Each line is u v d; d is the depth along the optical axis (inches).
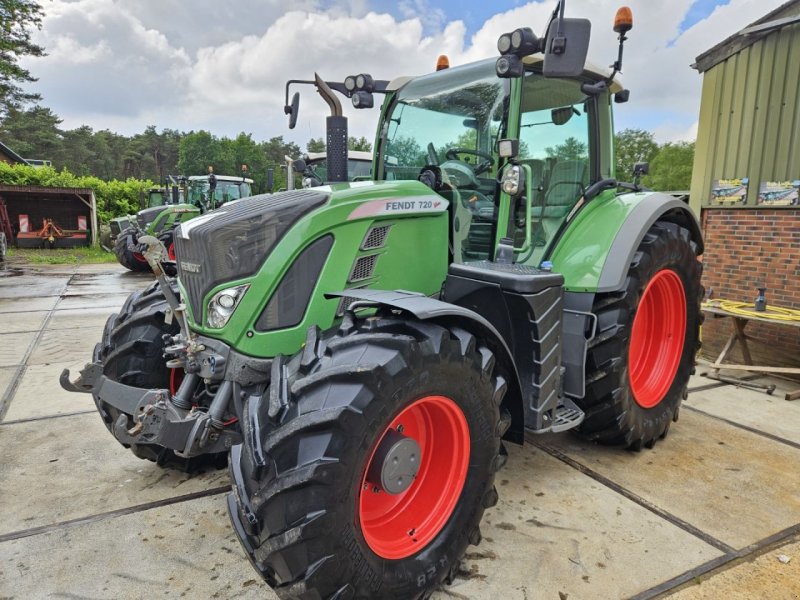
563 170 119.6
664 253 121.1
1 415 143.6
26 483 108.3
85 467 115.3
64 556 85.4
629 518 97.5
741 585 80.4
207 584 79.4
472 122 108.7
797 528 95.0
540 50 91.2
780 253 188.9
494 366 86.0
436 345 72.7
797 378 183.2
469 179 108.8
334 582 64.6
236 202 94.2
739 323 181.8
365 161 324.8
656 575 82.3
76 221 769.6
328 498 62.9
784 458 122.7
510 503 102.2
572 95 119.2
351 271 89.4
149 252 87.9
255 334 82.6
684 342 135.2
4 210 708.7
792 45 179.2
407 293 80.0
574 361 108.3
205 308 84.2
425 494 82.0
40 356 200.5
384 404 66.8
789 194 184.5
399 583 71.6
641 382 129.6
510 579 81.0
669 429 139.4
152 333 108.1
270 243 82.7
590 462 120.1
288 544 61.9
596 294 115.0
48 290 363.6
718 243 207.9
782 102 183.6
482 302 95.6
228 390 83.0
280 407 68.8
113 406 88.2
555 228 119.0
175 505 100.7
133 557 85.4
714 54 202.4
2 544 88.2
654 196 126.8
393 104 125.1
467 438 79.8
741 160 197.6
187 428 79.5
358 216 88.7
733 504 102.8
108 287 378.9
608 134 128.9
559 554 87.0
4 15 560.1
